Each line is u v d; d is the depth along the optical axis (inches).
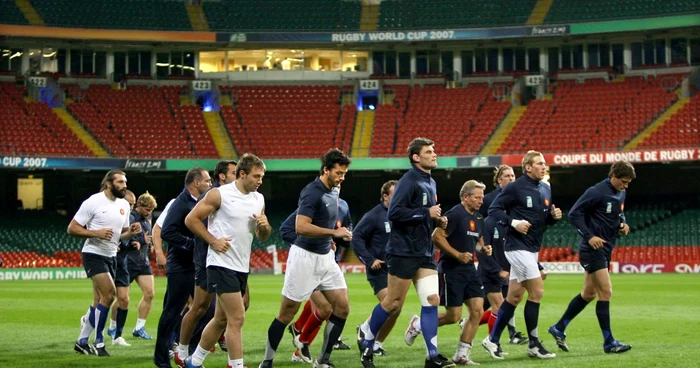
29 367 409.1
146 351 480.7
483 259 484.7
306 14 2003.0
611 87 1916.8
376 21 1989.4
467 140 1834.4
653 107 1831.9
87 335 470.0
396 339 540.7
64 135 1792.6
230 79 2030.0
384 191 470.0
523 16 1924.2
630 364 382.0
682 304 797.9
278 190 1995.6
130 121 1872.5
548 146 1784.0
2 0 1887.3
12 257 1681.8
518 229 418.3
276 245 1838.1
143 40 1886.1
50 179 1894.7
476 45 2011.6
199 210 338.6
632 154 1637.6
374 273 473.7
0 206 1861.5
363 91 2022.6
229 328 337.1
